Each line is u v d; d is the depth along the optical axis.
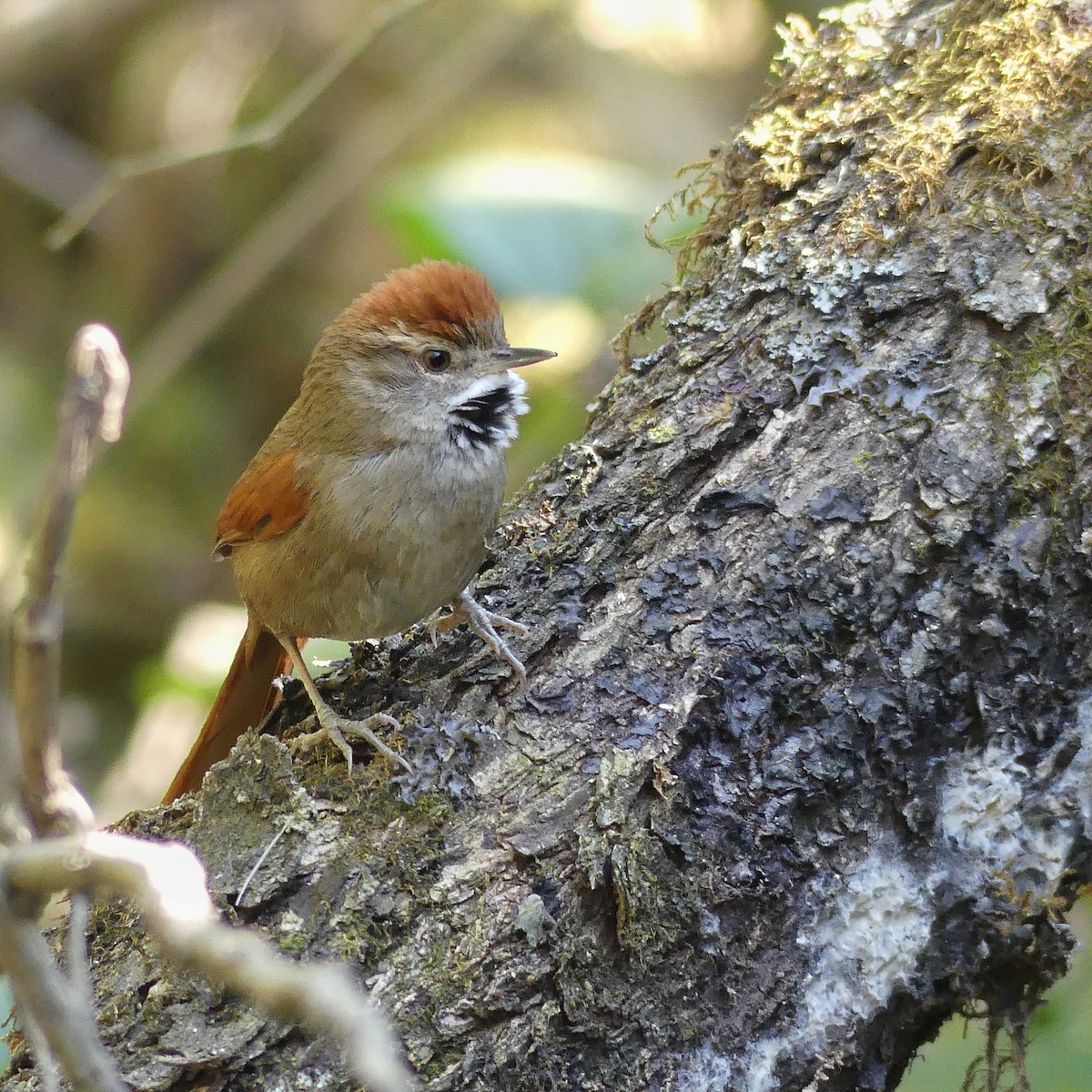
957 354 7.12
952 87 7.84
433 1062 5.80
